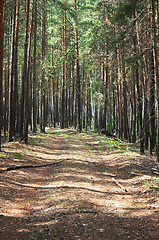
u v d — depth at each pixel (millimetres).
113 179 9516
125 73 19719
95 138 23750
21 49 28891
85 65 27031
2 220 5086
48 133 27766
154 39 11148
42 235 4414
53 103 36906
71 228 4762
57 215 5469
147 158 12977
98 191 7820
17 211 5789
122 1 12281
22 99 17375
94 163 12898
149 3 13961
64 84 32969
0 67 12211
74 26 25844
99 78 33000
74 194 7102
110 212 5938
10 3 17156
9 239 4191
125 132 23359
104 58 20750
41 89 26328
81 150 17281
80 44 25094
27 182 8734
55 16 29250
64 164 12148
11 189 7551
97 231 4699
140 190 7902
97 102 29609
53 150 17000
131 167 11086
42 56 26000
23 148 15297
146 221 5312
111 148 17125
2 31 11656
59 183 8484
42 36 26000
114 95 31688
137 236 4516
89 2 25719
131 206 6512
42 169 11195
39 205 6367
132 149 16641
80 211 5734
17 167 10344
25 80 17578
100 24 20047
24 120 17406
